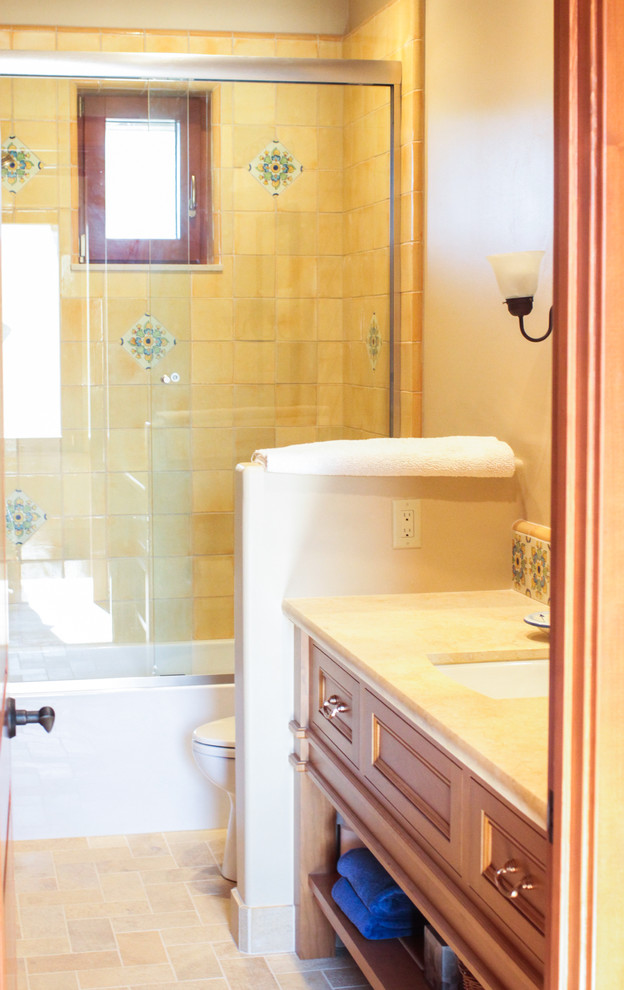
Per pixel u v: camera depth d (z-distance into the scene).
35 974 2.41
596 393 0.97
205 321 3.88
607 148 0.94
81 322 3.72
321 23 4.09
